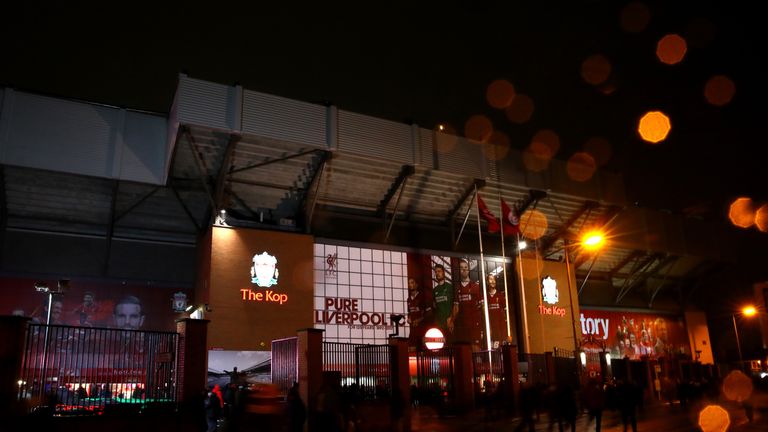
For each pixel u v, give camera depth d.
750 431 21.61
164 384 18.50
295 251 38.25
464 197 44.56
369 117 38.75
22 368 16.14
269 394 16.17
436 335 42.91
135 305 36.06
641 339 57.91
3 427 13.88
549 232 51.03
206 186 35.03
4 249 33.72
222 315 34.69
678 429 22.81
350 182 40.59
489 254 47.69
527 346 46.12
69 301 34.25
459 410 28.50
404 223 44.94
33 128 32.22
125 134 34.94
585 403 19.23
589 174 49.09
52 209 35.22
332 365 24.64
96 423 16.14
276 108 35.06
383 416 23.23
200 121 32.31
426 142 40.88
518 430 18.84
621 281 59.09
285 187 39.28
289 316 36.78
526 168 45.47
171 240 38.66
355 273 41.34
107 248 36.16
